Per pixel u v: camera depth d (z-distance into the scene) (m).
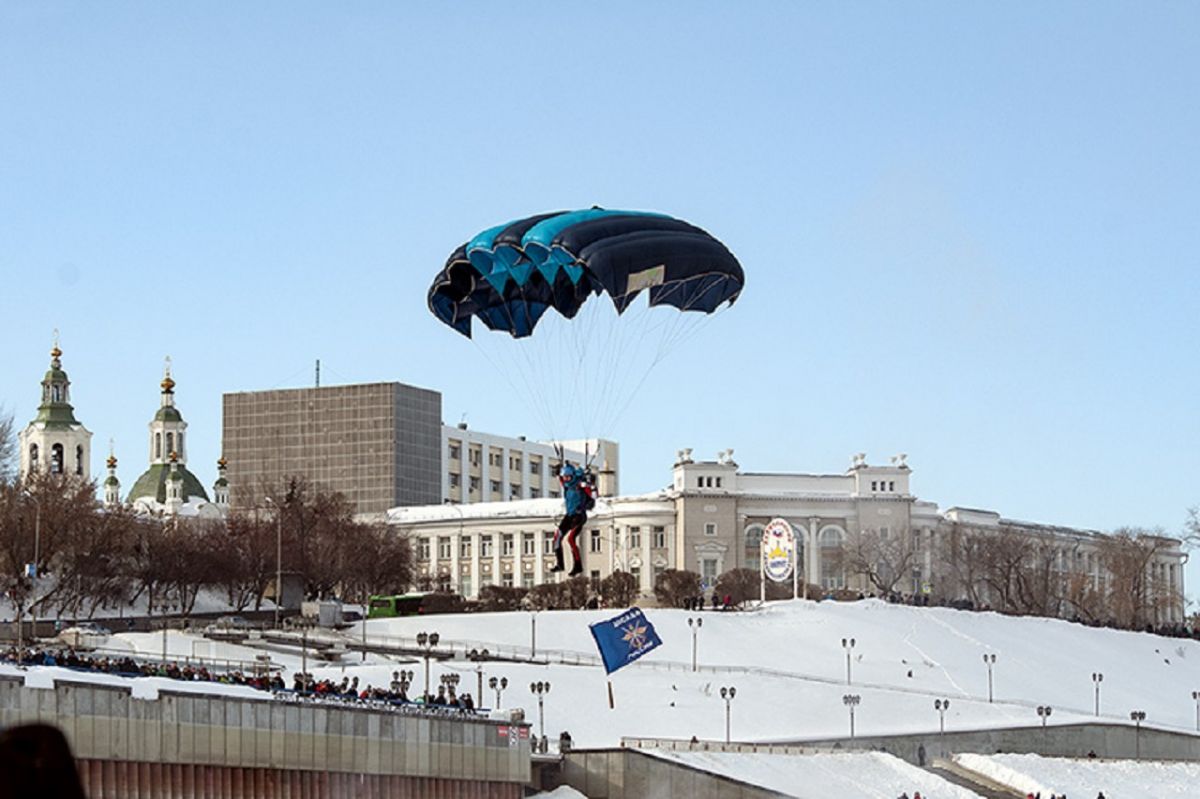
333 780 105.75
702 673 193.62
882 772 152.00
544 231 81.50
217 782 97.38
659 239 81.19
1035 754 169.00
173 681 98.25
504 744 121.69
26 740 8.50
